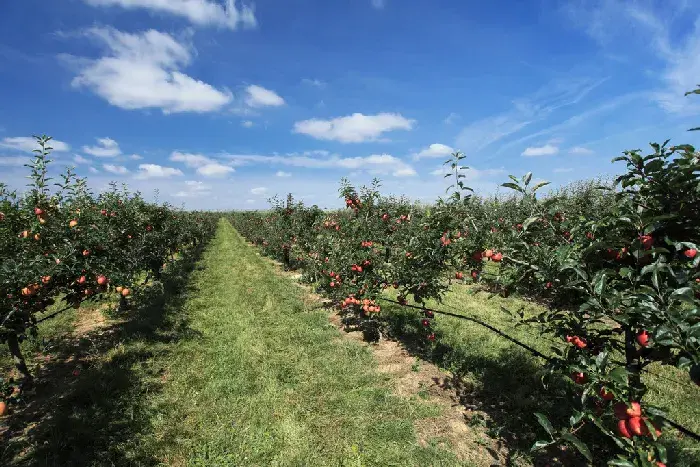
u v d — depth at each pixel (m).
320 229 11.73
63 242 5.70
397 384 5.46
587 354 2.96
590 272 2.89
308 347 6.79
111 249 6.34
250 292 11.30
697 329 2.02
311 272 11.80
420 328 7.48
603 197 7.93
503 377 5.51
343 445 4.12
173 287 11.52
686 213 2.47
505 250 3.55
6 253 5.02
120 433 4.30
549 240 3.62
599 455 3.72
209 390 5.28
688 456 3.61
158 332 7.40
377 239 8.02
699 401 4.73
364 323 7.69
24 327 4.74
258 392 5.25
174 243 15.45
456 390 5.29
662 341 2.17
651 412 2.28
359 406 4.84
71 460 3.83
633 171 2.66
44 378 5.63
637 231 2.66
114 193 9.19
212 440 4.23
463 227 5.50
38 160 5.67
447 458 3.88
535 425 4.35
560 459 3.80
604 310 2.59
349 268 7.41
